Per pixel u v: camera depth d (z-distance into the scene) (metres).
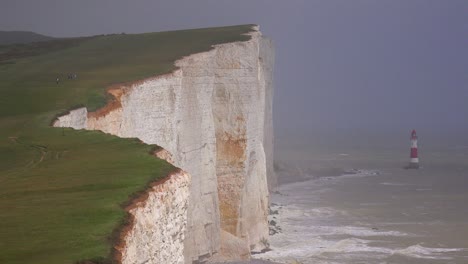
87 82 53.84
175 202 23.78
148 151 30.27
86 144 33.28
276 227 85.00
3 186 24.81
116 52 77.62
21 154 31.83
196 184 60.19
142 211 20.98
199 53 64.12
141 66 61.38
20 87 53.38
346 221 93.00
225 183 66.06
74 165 27.88
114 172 25.56
